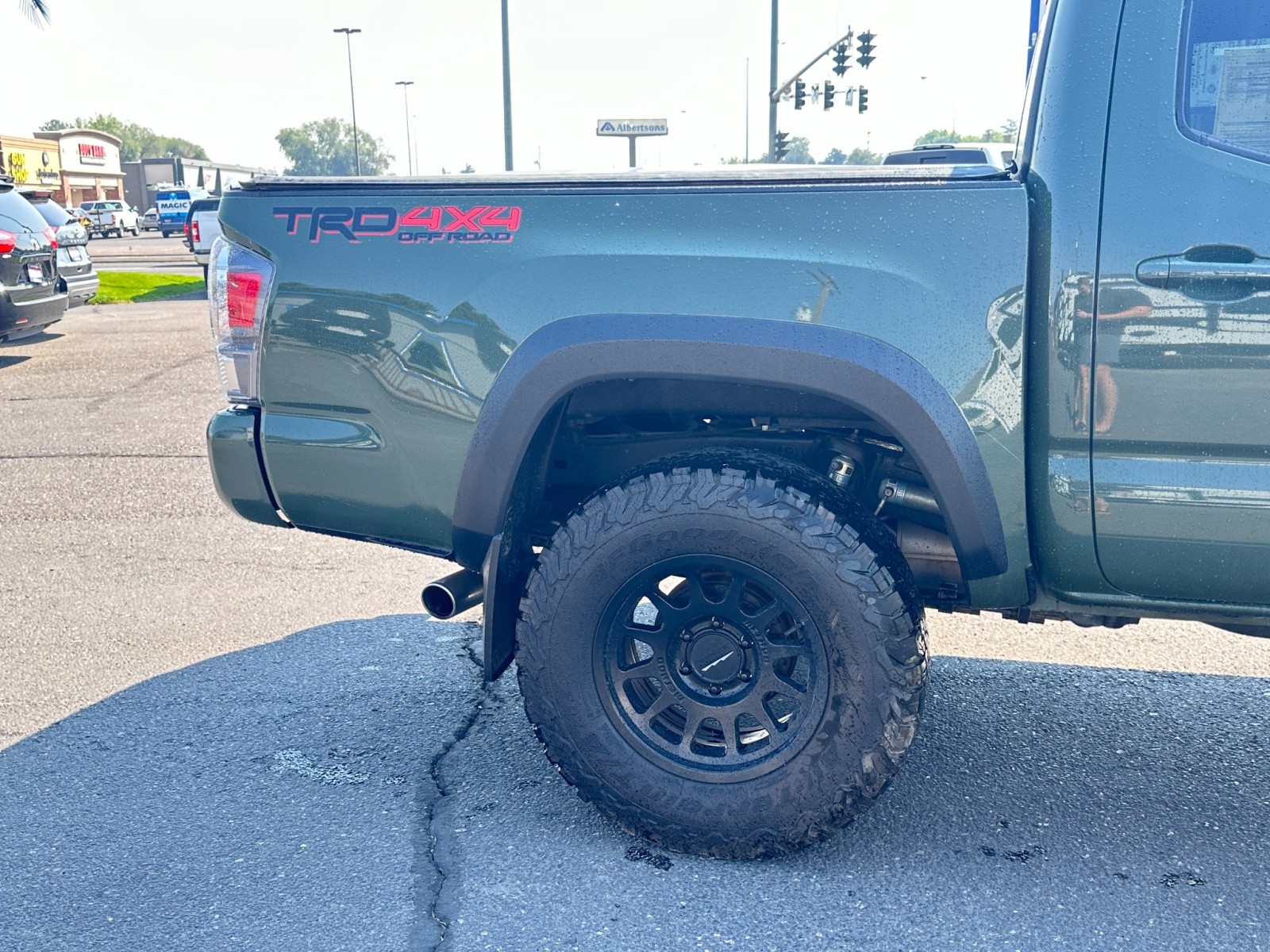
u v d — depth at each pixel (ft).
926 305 7.79
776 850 8.43
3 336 35.53
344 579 16.08
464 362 8.57
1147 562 7.82
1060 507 7.85
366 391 8.89
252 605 14.97
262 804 9.63
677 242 8.18
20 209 36.55
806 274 7.95
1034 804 9.53
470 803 9.63
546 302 8.37
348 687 12.19
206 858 8.78
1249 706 11.51
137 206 238.07
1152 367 7.47
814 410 8.83
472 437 8.63
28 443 25.23
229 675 12.55
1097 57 7.61
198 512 19.67
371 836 9.09
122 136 502.79
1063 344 7.63
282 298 9.01
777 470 8.21
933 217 7.78
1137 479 7.64
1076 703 11.61
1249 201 7.30
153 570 16.51
